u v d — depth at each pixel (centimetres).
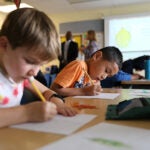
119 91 126
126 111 59
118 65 141
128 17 525
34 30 58
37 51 58
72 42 367
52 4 488
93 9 536
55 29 64
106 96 105
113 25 537
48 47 59
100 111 69
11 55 61
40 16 63
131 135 44
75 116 61
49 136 44
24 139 42
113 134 45
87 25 556
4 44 61
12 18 61
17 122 52
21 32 58
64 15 572
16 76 67
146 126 51
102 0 470
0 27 63
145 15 512
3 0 424
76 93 112
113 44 539
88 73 140
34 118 54
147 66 230
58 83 121
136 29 524
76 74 130
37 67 62
